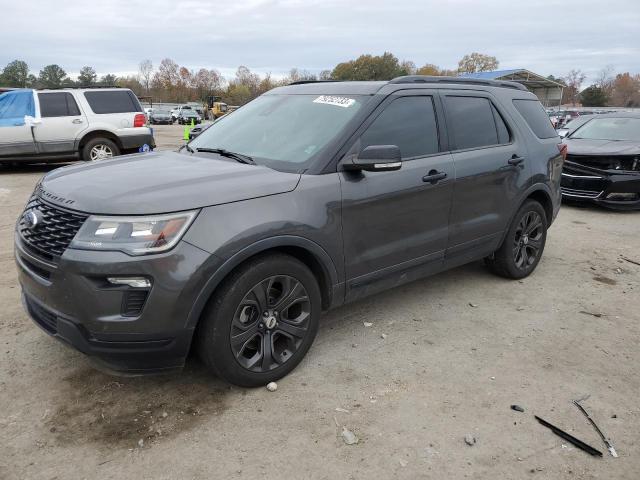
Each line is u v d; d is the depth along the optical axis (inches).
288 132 148.6
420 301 183.5
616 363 144.5
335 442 108.8
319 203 128.4
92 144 457.7
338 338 153.8
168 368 113.7
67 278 105.7
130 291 104.8
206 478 98.4
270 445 107.6
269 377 126.9
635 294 196.2
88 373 131.3
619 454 108.0
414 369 137.9
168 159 145.9
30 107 441.1
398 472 101.0
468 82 185.2
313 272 136.6
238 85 4183.1
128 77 4554.6
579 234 285.3
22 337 147.8
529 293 194.1
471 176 168.4
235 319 117.5
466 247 175.2
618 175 332.8
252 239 114.9
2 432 109.3
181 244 107.0
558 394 128.4
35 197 127.7
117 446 106.3
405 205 149.1
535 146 198.2
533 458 106.0
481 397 126.1
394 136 149.6
